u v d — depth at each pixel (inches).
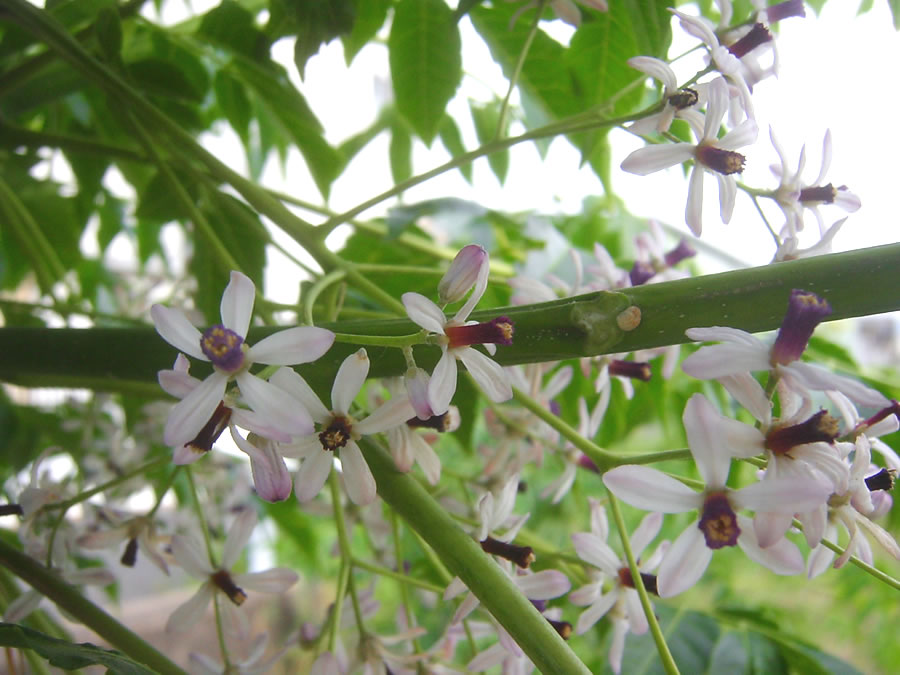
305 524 9.3
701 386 7.9
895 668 12.3
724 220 4.1
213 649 16.3
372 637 4.6
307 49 5.4
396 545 5.3
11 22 5.7
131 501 8.0
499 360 3.5
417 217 7.5
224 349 3.0
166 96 6.5
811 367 2.9
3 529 6.7
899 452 6.3
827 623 12.5
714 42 4.2
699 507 3.2
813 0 6.7
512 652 3.9
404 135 9.1
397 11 6.5
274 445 3.1
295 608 17.0
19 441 7.8
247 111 7.8
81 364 4.3
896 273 3.2
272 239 5.9
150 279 10.4
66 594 4.2
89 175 8.8
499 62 6.7
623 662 6.0
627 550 3.8
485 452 5.6
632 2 5.1
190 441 3.0
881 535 3.4
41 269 7.2
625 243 9.7
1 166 8.5
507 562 4.1
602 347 3.4
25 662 5.0
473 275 3.3
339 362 3.7
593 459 3.9
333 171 7.3
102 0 6.9
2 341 4.4
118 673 3.5
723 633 6.3
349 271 4.8
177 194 5.4
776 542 3.0
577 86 6.6
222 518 8.3
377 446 3.8
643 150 4.0
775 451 3.1
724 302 3.3
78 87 6.7
